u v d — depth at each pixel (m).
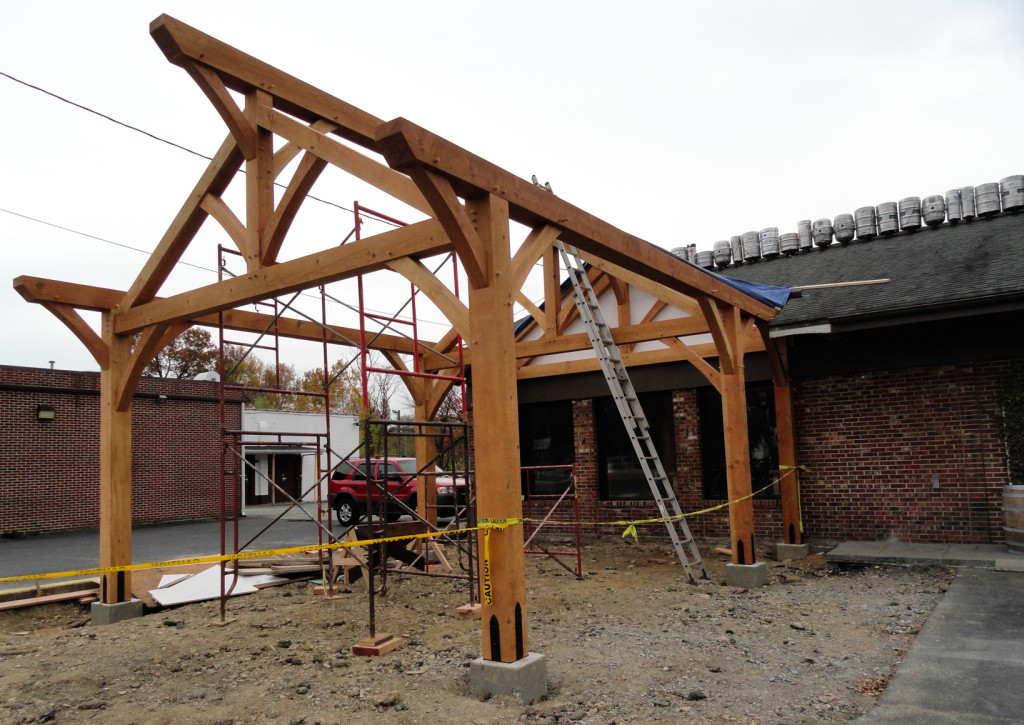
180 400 21.98
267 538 15.73
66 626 7.50
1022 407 8.58
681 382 11.30
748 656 5.09
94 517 19.73
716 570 8.83
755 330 9.75
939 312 8.34
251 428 28.84
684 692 4.35
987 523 8.77
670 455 11.62
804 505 10.05
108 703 4.64
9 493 18.06
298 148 6.27
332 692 4.61
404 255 5.02
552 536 12.41
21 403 18.52
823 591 7.32
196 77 5.77
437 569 9.52
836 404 9.91
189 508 21.91
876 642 5.37
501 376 4.45
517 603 4.40
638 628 6.02
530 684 4.31
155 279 7.18
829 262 11.88
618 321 11.80
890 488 9.45
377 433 6.70
